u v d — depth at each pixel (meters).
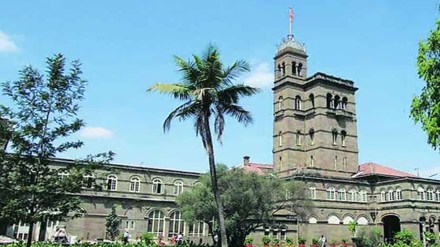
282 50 90.25
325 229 72.88
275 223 60.78
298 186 57.53
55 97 23.20
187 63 31.84
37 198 21.98
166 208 74.25
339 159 82.62
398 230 78.88
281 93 88.31
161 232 73.00
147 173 74.69
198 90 30.16
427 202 74.75
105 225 68.25
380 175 79.75
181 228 74.81
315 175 75.75
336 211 75.12
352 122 86.75
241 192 49.59
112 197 69.94
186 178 77.50
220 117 31.56
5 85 22.41
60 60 23.44
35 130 22.19
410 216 72.19
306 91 87.88
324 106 84.12
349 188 78.06
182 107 31.80
